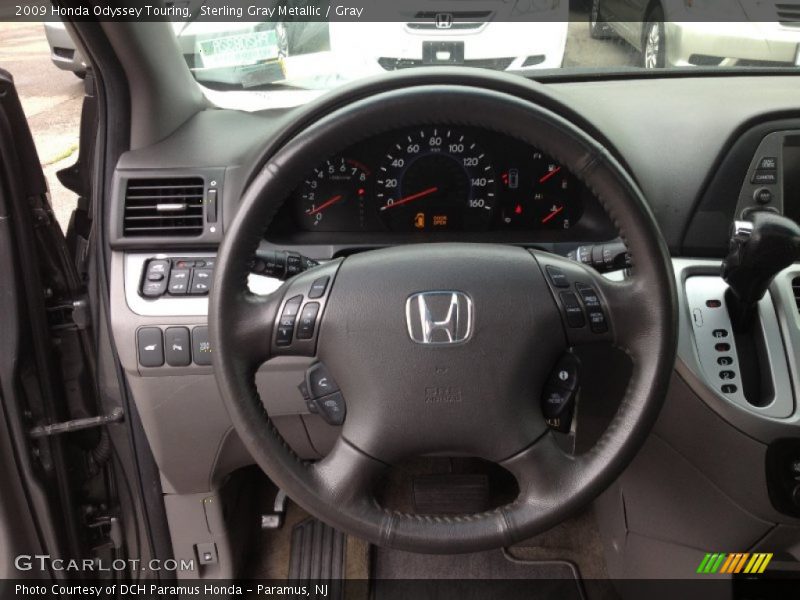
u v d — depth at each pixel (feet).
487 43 5.55
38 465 4.47
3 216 3.96
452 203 4.74
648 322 3.04
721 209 4.49
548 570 5.93
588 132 3.72
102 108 4.34
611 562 5.80
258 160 4.09
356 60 5.40
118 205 4.37
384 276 3.14
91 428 5.00
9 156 3.91
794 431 4.02
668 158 4.51
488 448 3.14
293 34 5.14
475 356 3.09
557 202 4.74
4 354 4.10
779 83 5.14
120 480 5.12
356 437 3.14
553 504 3.08
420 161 4.60
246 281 3.08
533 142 2.89
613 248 3.59
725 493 4.35
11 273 4.06
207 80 5.10
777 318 4.19
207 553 5.34
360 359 3.10
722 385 4.11
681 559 4.93
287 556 5.99
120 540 5.16
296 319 3.11
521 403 3.13
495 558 6.04
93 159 4.63
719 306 4.25
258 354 3.13
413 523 3.08
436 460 6.29
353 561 5.96
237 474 5.48
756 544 4.53
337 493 3.10
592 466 3.08
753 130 4.47
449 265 3.16
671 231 4.53
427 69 3.41
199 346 4.34
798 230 3.68
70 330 4.65
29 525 4.53
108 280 4.49
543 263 3.22
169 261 4.38
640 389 3.05
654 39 6.32
